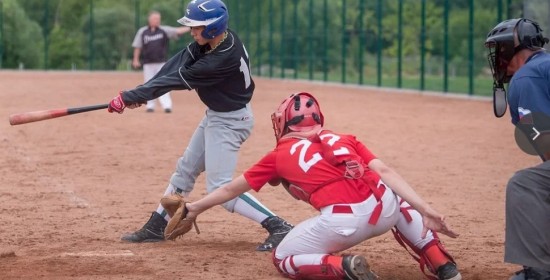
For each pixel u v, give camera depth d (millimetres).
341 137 11438
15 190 20328
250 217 14055
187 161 14609
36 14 94500
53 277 11969
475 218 17297
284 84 67562
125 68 94750
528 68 10617
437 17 58969
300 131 11758
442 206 18641
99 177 22438
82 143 29688
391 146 29094
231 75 13773
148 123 36625
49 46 94625
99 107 13602
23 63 93625
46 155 26578
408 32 60750
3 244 14445
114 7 96625
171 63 14102
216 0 13461
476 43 50344
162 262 12945
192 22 13297
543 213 10469
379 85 59906
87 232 15547
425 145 29406
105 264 12781
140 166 24391
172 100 51531
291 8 73250
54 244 14469
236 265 12758
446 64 52594
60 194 19812
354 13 64438
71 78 77375
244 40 80875
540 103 10477
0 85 64312
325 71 67125
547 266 10445
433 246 11562
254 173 11664
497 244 14734
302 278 11516
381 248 14242
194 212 12336
